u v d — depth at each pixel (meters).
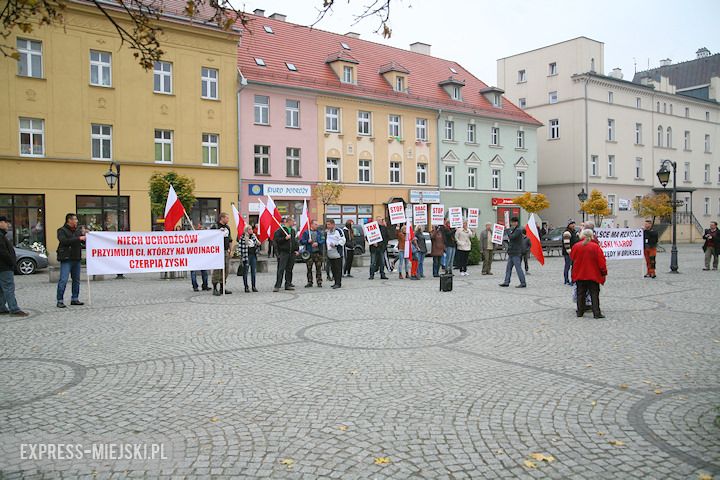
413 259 19.45
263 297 14.54
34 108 26.48
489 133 45.75
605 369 7.17
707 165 62.84
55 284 18.20
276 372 7.08
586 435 4.98
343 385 6.50
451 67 48.88
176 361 7.66
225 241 15.28
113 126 28.47
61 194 27.23
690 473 4.23
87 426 5.27
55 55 26.88
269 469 4.34
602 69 51.62
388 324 10.43
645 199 47.50
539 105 52.53
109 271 13.79
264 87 33.25
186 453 4.64
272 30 38.53
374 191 38.44
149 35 6.46
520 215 47.72
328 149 36.22
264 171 33.59
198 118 30.88
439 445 4.77
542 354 8.01
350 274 21.12
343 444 4.79
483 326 10.21
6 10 5.99
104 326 10.34
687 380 6.65
